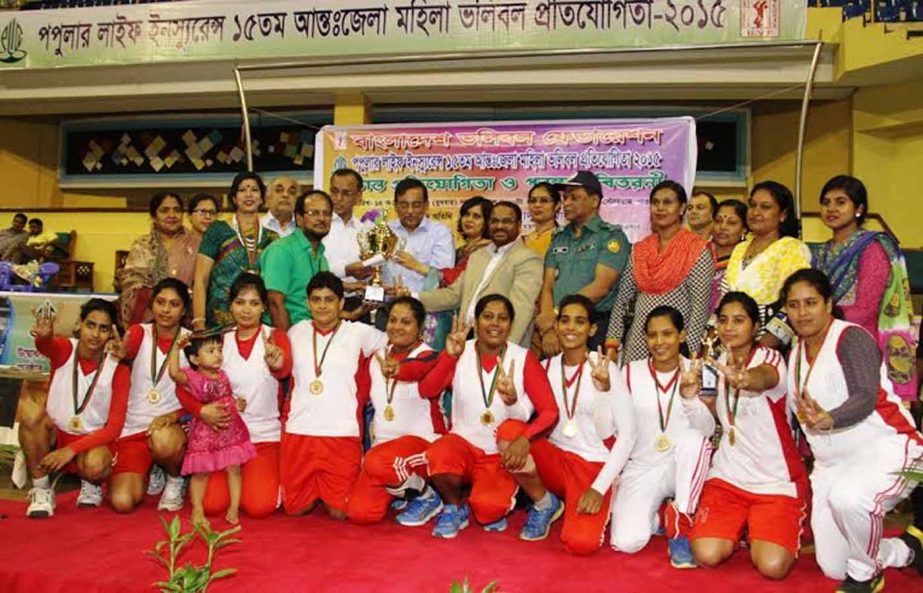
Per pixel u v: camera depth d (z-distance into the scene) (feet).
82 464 14.56
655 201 15.29
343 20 26.05
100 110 34.09
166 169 38.70
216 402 14.29
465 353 14.40
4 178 38.78
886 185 30.37
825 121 32.40
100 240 34.78
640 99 31.63
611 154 21.09
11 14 28.04
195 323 15.74
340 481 14.51
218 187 38.11
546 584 11.06
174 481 15.06
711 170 34.45
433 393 14.20
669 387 13.50
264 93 30.42
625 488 13.41
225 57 26.78
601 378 12.89
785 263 14.15
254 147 37.68
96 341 14.82
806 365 11.97
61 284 33.91
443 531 13.46
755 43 19.75
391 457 13.87
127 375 15.01
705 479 12.86
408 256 17.04
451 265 17.93
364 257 17.25
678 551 12.23
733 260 14.98
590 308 13.83
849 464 11.62
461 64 27.76
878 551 11.13
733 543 12.15
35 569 11.25
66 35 27.73
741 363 12.14
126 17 27.37
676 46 20.52
